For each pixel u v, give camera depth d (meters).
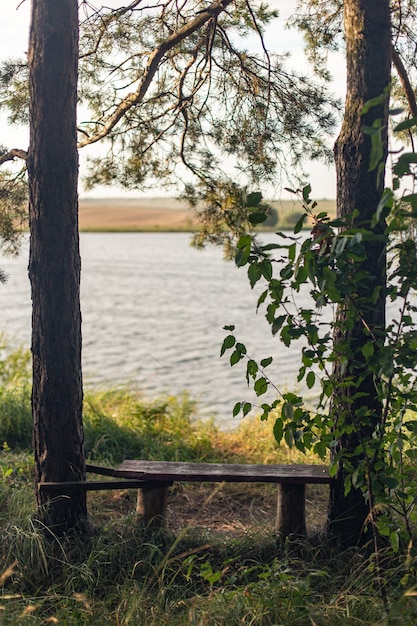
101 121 7.36
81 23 7.07
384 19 4.90
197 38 7.19
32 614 4.31
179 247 135.00
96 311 35.97
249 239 4.02
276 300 4.15
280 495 5.35
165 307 37.69
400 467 4.47
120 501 6.73
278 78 7.07
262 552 5.17
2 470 6.62
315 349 4.29
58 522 5.18
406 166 3.59
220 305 38.78
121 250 121.62
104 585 4.77
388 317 20.61
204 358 21.89
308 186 4.03
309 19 7.43
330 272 3.89
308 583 4.28
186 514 6.60
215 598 4.25
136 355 22.56
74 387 5.23
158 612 4.23
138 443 8.48
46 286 5.12
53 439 5.19
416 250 4.00
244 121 7.26
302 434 4.41
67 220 5.11
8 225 7.16
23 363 11.53
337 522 5.14
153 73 6.42
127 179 7.67
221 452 8.49
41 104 5.02
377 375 4.03
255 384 4.44
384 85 4.90
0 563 4.91
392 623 3.74
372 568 4.32
